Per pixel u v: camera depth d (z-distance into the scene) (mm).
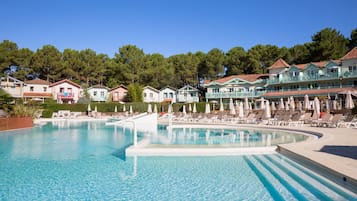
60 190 7367
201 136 18484
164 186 7613
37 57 60312
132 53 66500
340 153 9648
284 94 47844
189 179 8188
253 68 61562
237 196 6801
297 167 9156
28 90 54031
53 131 23047
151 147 11797
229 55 68312
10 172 9164
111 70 66500
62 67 62125
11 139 17625
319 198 6430
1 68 56562
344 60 43000
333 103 34125
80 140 17062
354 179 6391
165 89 62562
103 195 6984
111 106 48875
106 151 13000
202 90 66500
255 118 27844
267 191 7090
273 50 62281
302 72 48281
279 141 14664
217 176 8469
